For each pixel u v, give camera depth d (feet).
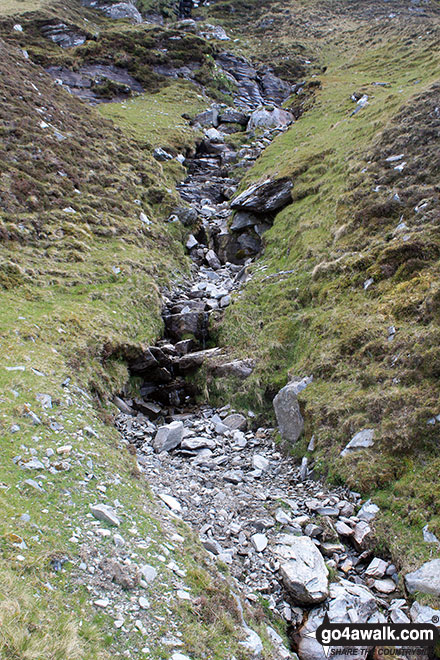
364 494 33.73
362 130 85.81
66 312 50.72
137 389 51.90
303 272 62.64
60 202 73.15
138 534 25.23
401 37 177.27
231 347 56.75
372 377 40.55
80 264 63.16
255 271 70.79
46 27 174.60
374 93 115.65
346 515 32.76
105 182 85.66
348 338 45.91
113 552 22.88
